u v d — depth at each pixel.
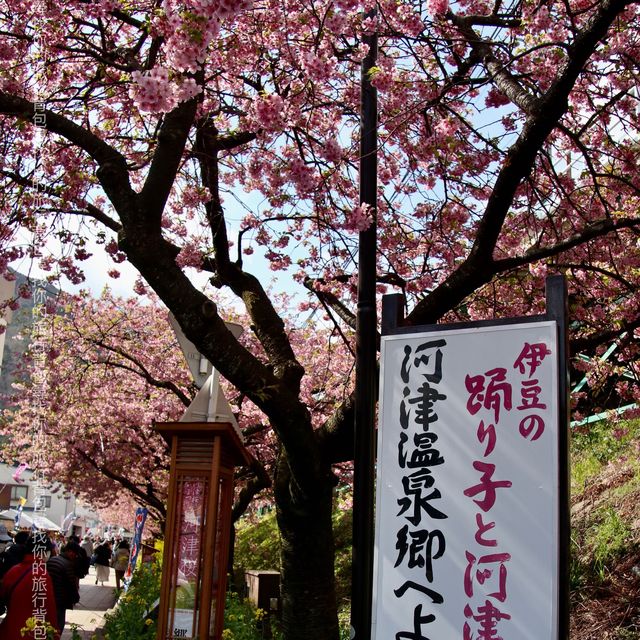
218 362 5.16
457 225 8.04
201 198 6.93
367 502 4.47
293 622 5.69
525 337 3.81
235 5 3.94
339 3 4.94
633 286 7.15
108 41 7.46
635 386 9.66
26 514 19.70
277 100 5.16
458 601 3.66
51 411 16.02
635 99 7.31
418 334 4.09
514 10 6.51
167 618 5.48
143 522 19.23
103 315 16.28
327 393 14.00
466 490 3.77
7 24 6.77
